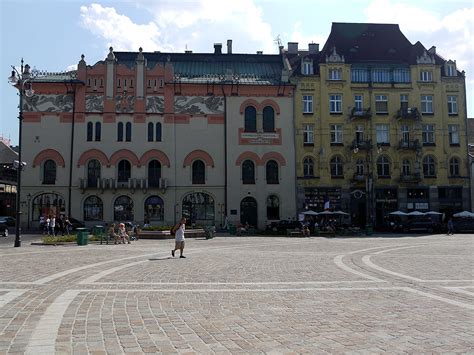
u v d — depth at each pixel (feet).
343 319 28.89
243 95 174.19
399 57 190.90
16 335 25.03
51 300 34.88
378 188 175.52
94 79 168.86
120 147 167.22
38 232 146.41
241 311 31.22
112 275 48.70
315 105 177.27
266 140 173.47
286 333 25.64
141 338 24.56
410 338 24.54
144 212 166.61
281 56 193.26
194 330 26.25
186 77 177.88
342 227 156.04
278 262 61.67
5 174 219.20
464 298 35.86
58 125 166.40
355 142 174.91
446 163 179.22
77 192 164.66
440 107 181.57
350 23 197.98
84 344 23.38
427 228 159.63
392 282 43.98
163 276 48.03
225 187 170.09
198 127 171.53
